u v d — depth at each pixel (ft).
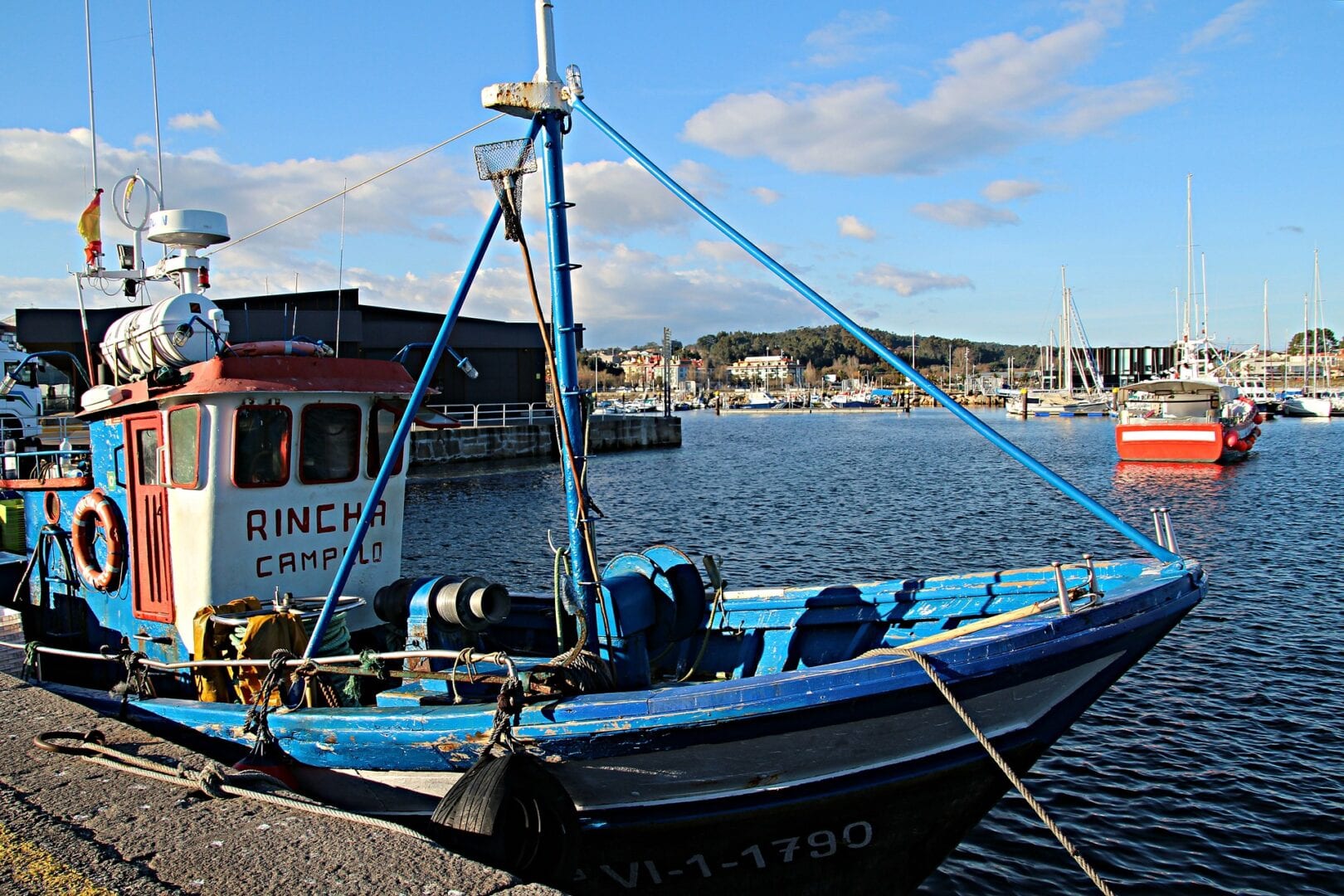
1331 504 110.01
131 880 15.79
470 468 166.20
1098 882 19.20
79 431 112.16
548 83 22.84
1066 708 22.39
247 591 26.35
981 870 31.48
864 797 21.38
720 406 582.35
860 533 95.96
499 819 18.37
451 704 21.97
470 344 183.42
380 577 29.27
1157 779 37.37
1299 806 34.99
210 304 29.04
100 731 22.71
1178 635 55.31
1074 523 99.76
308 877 15.99
